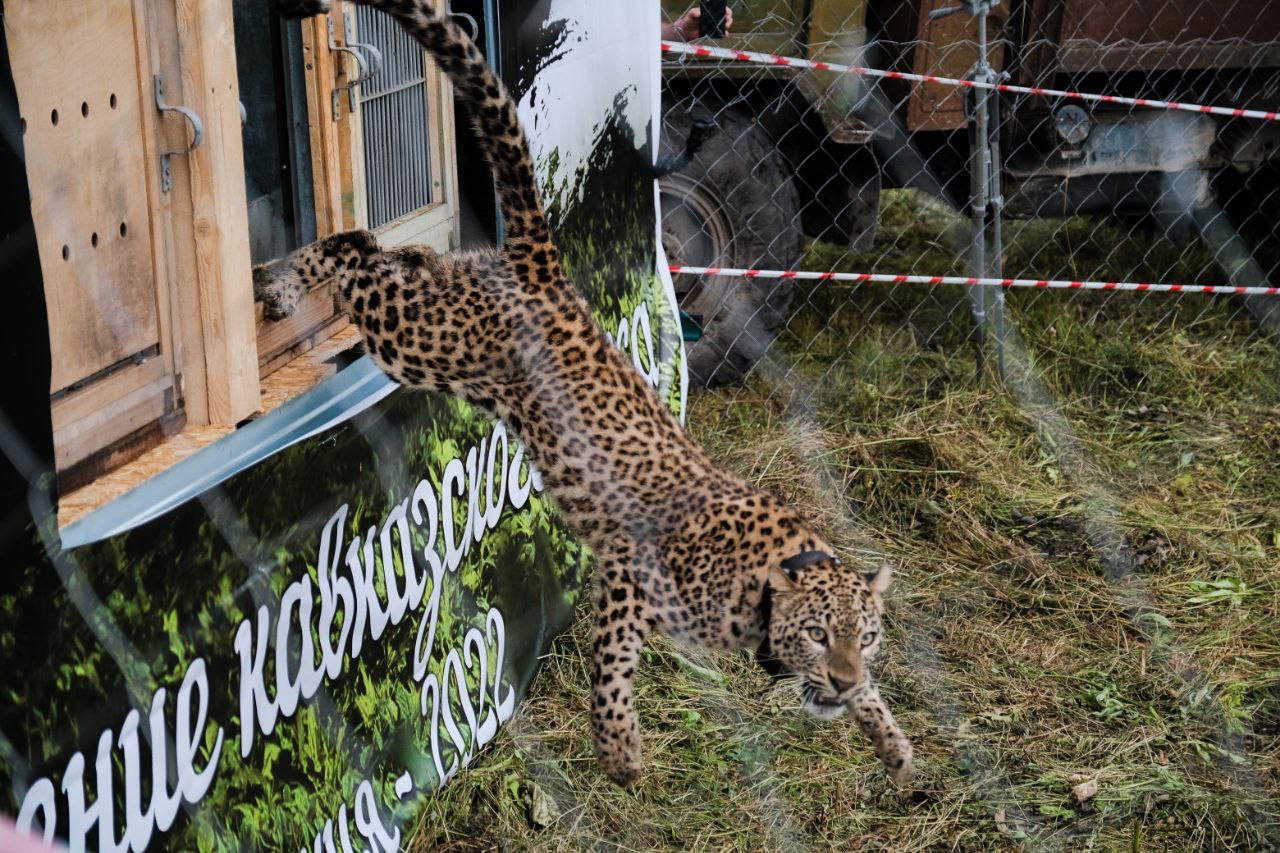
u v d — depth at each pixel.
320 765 3.32
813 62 5.67
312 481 3.25
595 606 3.68
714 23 5.43
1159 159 6.73
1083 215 7.28
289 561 3.16
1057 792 4.17
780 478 5.71
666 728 4.36
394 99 4.25
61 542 2.43
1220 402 6.55
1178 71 6.79
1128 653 4.84
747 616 3.62
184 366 3.21
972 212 6.33
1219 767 4.29
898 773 3.62
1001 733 4.42
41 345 2.34
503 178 3.50
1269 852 3.95
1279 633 4.94
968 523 5.52
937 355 6.70
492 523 4.25
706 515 3.61
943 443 5.95
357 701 3.50
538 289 3.60
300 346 3.86
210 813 2.90
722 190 6.12
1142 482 5.91
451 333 3.55
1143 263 7.72
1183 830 4.02
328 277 3.61
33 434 2.34
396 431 3.67
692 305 6.30
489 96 3.37
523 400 3.61
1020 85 6.45
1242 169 7.25
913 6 6.02
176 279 3.15
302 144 3.86
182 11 3.00
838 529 5.48
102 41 2.79
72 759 2.47
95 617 2.53
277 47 3.76
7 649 2.30
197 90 3.04
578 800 4.03
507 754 4.17
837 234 6.71
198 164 3.09
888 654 4.77
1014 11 6.38
